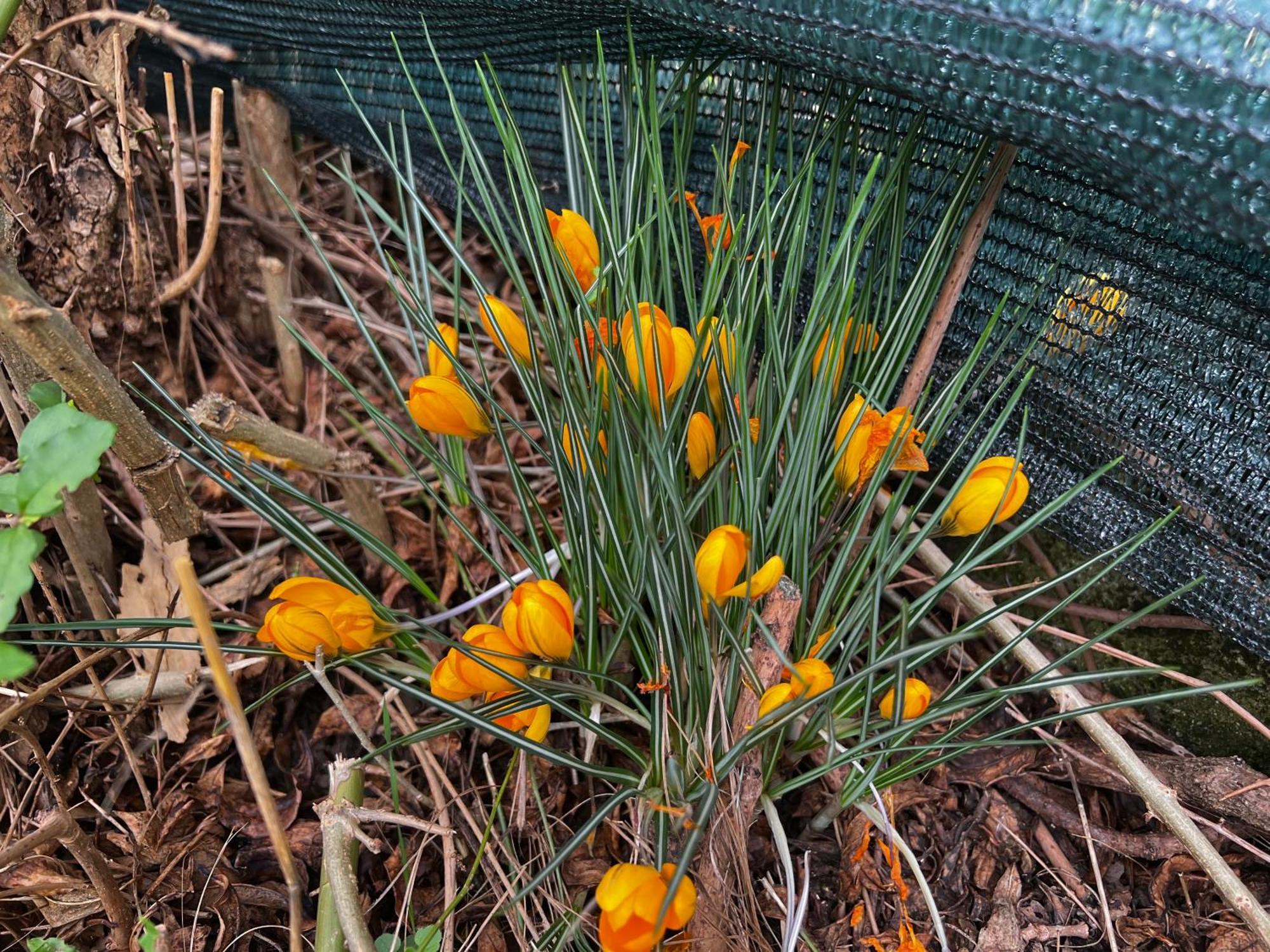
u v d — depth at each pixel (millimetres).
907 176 417
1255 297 375
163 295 504
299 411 572
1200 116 267
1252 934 408
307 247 614
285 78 563
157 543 468
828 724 340
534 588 310
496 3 399
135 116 471
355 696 463
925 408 481
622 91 480
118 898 360
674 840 350
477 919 399
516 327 387
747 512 364
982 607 456
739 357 374
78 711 405
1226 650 451
